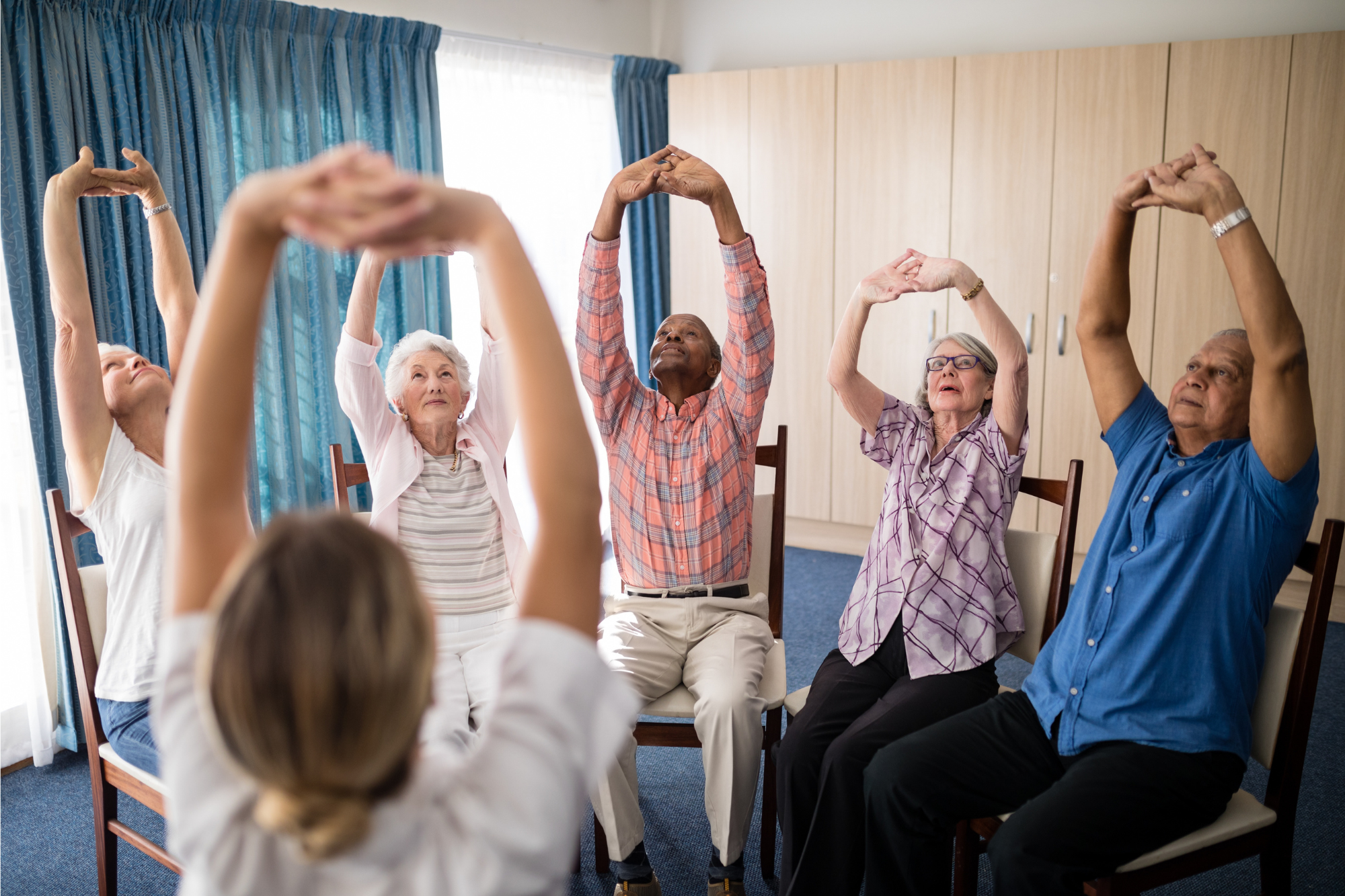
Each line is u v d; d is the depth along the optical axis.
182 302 2.09
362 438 2.06
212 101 3.01
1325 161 3.45
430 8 3.75
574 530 0.67
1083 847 1.51
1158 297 3.78
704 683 1.97
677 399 2.27
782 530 2.39
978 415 2.13
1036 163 3.90
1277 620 1.67
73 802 2.54
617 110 4.54
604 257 2.10
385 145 3.53
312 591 0.54
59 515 1.89
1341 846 2.21
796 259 4.41
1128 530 1.73
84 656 1.90
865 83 4.16
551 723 0.60
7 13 2.51
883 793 1.68
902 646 1.99
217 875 0.59
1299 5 3.76
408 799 0.60
